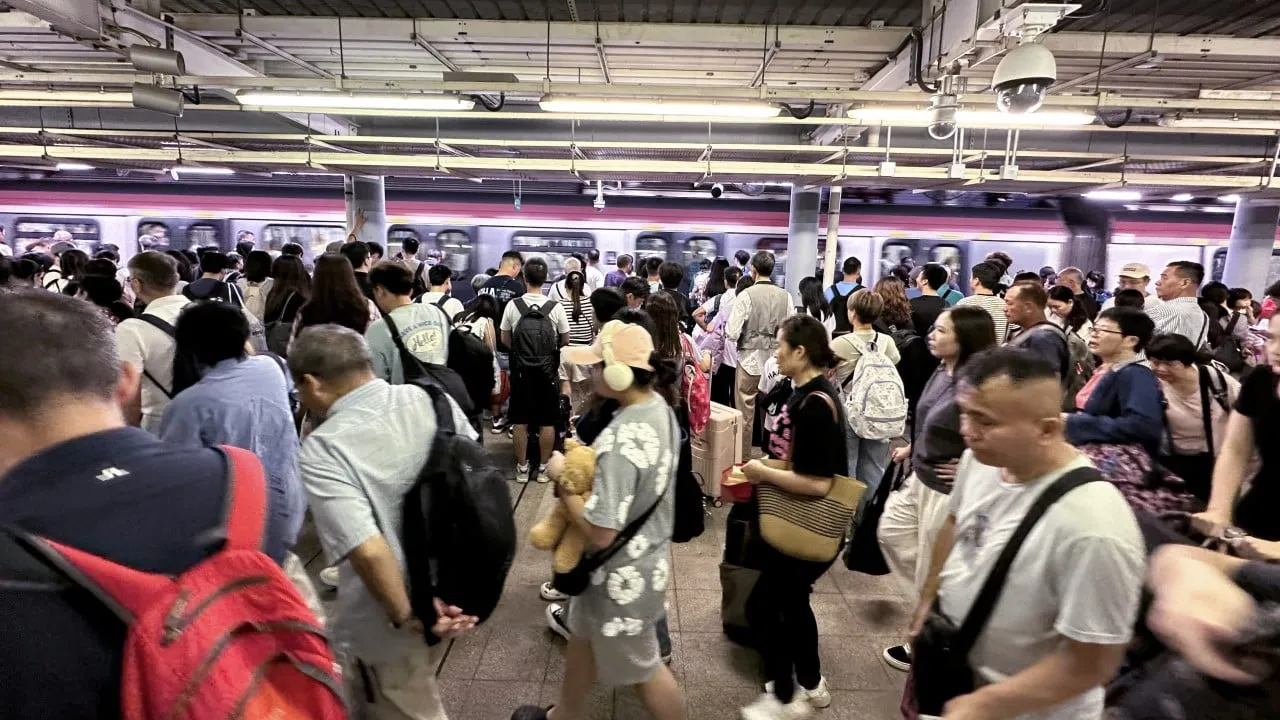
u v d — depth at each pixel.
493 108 6.53
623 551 1.79
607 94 4.78
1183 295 4.09
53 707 0.62
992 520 1.29
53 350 0.77
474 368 3.39
